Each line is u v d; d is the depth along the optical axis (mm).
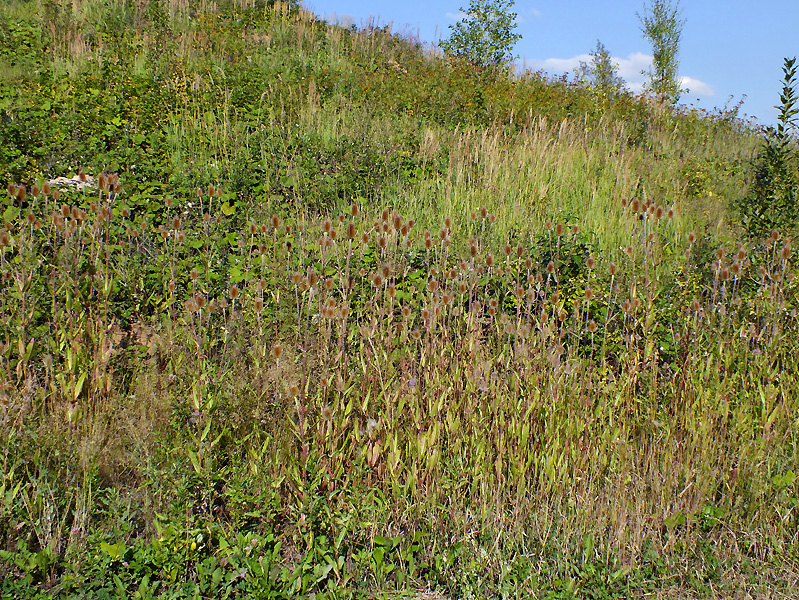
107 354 4051
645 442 4078
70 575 2967
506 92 14172
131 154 7840
